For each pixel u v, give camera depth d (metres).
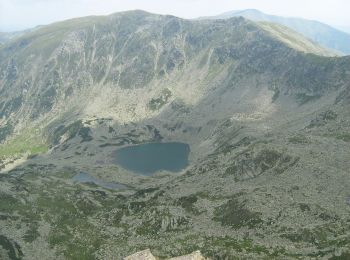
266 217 169.38
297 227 157.50
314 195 181.50
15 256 188.00
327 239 144.50
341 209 165.50
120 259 167.12
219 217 184.62
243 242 154.62
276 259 133.75
